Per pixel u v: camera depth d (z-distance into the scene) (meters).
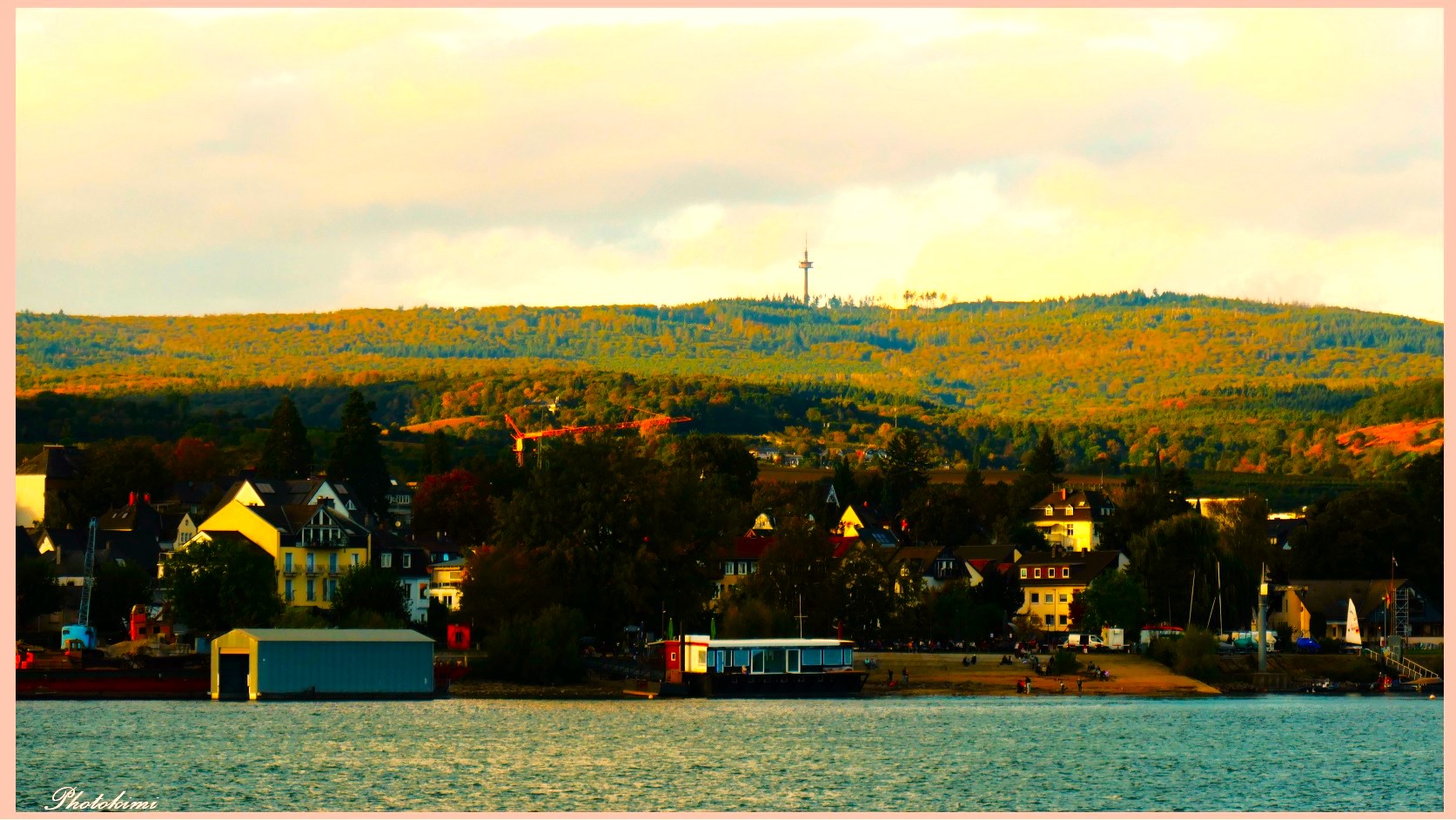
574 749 193.25
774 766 185.88
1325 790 178.12
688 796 168.88
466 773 177.00
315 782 170.50
